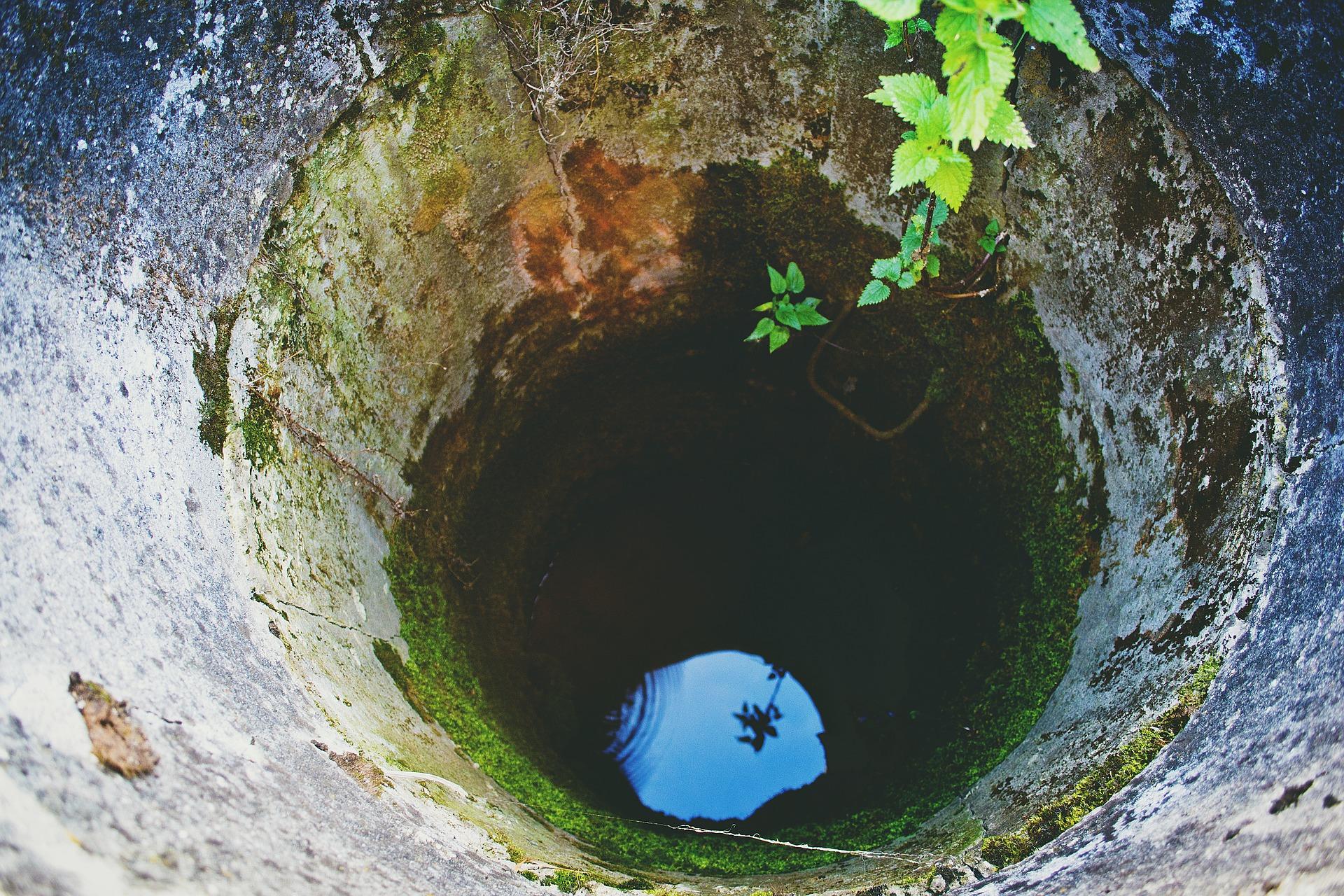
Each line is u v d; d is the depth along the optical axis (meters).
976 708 2.08
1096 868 1.16
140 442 1.32
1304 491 1.33
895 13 1.14
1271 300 1.44
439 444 2.27
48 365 1.21
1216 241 1.52
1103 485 1.89
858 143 2.05
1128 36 1.48
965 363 2.24
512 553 2.53
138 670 1.10
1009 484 2.21
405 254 1.97
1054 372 2.02
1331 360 1.32
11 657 0.98
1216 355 1.55
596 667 2.54
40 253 1.23
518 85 1.89
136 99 1.34
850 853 1.64
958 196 1.46
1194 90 1.45
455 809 1.34
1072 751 1.45
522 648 2.47
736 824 2.23
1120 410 1.83
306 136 1.63
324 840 1.10
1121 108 1.58
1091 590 1.85
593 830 1.76
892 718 2.33
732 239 2.38
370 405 1.98
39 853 0.87
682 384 2.68
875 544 2.57
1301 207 1.35
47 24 1.20
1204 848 1.09
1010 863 1.22
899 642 2.44
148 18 1.32
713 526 2.71
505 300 2.29
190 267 1.48
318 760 1.22
